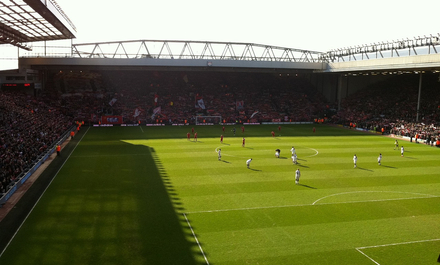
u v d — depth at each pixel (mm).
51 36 66312
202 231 24391
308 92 124625
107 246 22062
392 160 48719
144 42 102375
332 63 102750
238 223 25828
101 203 29750
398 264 20359
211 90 120000
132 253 21203
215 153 52312
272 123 102062
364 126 87875
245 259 20672
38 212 27625
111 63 96125
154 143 61844
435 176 39812
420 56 73875
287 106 114500
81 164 44188
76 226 25016
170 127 88812
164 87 117562
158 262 20188
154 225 25281
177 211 28062
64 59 94812
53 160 46375
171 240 22953
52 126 67750
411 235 24109
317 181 37219
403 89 105938
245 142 64062
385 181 37500
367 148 58750
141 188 34031
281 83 127812
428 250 22016
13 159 39031
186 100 112125
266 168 42812
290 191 33594
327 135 75812
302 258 20875
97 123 91938
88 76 115500
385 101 102875
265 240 23125
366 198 31781
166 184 35469
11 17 52156
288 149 56656
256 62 102312
